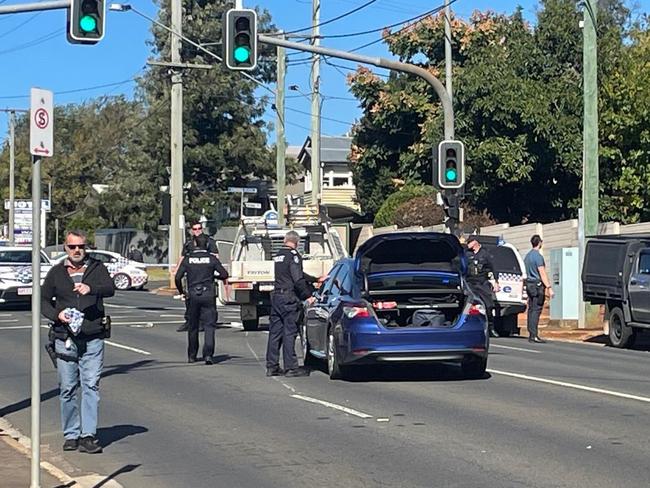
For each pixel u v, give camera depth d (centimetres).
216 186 5828
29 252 3008
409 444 977
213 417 1145
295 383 1406
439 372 1507
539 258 2073
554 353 1831
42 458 944
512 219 4006
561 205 3959
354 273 1441
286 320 1477
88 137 8044
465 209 3838
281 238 2489
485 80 3719
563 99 3772
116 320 2533
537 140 3712
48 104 761
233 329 2294
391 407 1191
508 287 2216
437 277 1413
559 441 980
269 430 1062
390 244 1446
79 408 1015
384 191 4753
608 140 3353
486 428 1052
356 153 4953
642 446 952
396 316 1438
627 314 1975
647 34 3731
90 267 926
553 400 1229
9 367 1628
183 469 892
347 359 1382
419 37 4547
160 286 4606
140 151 5809
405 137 4700
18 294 2855
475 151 3725
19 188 7506
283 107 3588
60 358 941
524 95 3703
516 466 877
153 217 5728
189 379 1455
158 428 1087
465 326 1378
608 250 2072
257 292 2205
